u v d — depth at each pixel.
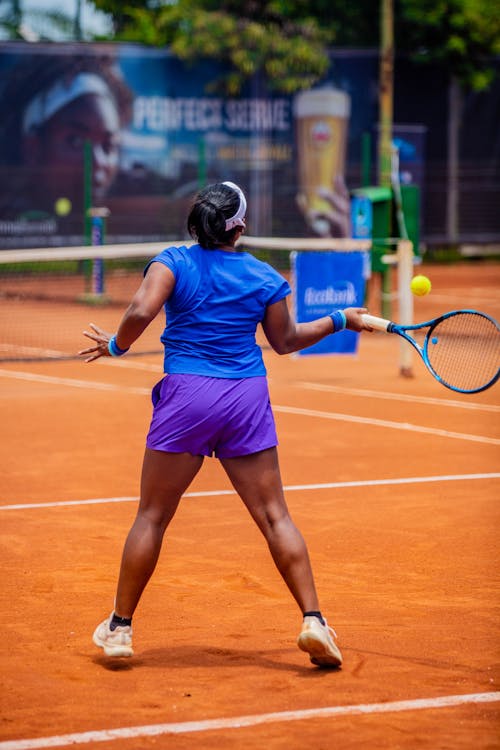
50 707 9.38
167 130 65.00
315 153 67.19
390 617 11.89
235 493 17.73
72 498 17.38
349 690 9.78
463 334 14.49
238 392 10.30
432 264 74.75
